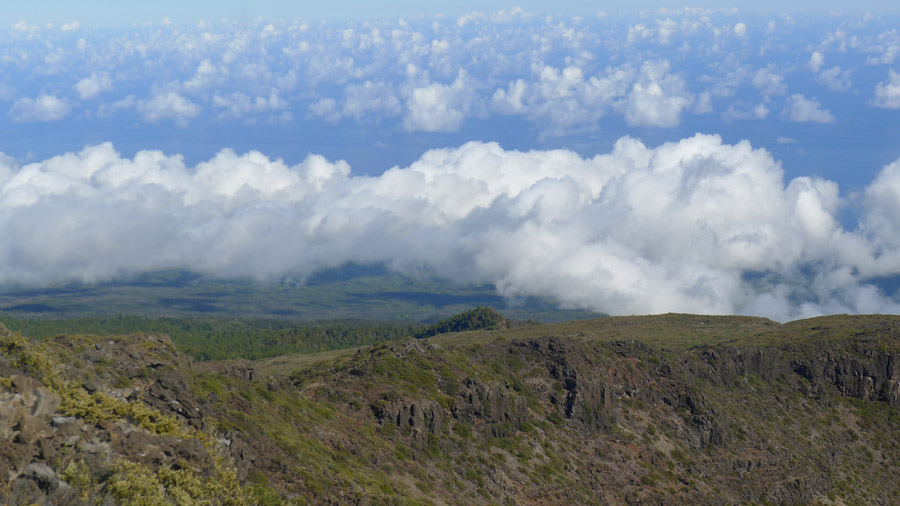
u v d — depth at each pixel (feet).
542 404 324.39
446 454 258.78
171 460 120.67
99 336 172.96
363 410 256.32
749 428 383.86
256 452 169.17
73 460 107.45
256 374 218.59
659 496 298.97
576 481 287.48
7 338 126.62
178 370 170.19
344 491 177.78
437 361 304.91
